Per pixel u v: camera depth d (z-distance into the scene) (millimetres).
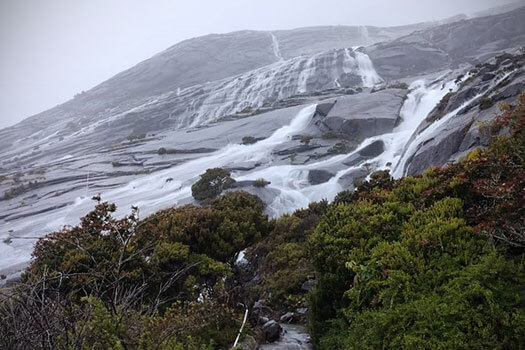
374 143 27859
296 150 31734
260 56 115625
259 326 5555
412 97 38000
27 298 2734
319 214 12797
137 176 35875
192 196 25094
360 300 3688
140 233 7434
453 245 3545
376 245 4207
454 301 2852
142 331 3252
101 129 78562
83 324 2785
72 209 29625
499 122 8336
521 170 4641
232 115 54875
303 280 8125
